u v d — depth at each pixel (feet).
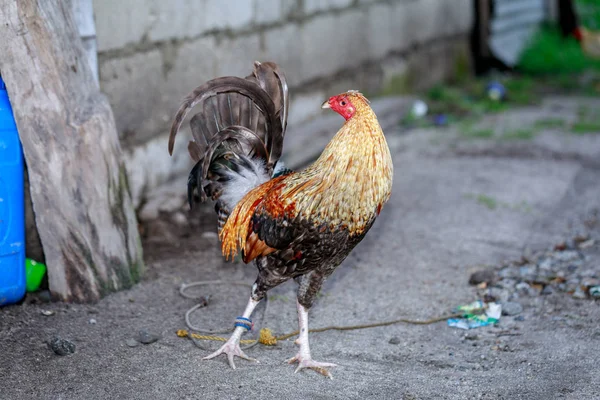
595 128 31.14
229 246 12.94
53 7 14.28
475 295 16.63
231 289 16.47
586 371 12.84
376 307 15.90
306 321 13.01
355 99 11.68
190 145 13.51
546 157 27.55
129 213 15.96
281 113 13.26
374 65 33.17
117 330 14.05
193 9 21.27
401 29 34.83
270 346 13.94
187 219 19.76
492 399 11.99
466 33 40.88
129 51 19.08
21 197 14.10
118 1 18.39
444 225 20.97
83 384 12.01
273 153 13.35
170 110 20.93
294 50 27.22
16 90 13.58
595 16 54.08
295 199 11.58
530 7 46.19
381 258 18.66
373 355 13.73
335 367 13.08
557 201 23.13
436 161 27.04
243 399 11.77
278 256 12.12
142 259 16.62
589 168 26.43
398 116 31.63
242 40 24.00
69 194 14.48
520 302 16.17
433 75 38.24
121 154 15.61
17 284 14.34
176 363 12.92
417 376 12.85
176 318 14.83
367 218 11.75
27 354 12.85
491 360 13.53
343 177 11.38
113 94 18.69
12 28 13.37
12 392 11.66
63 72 14.29
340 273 17.70
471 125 31.86
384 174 11.62
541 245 19.69
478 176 25.34
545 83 40.86
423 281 17.37
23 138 13.88
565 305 15.92
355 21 31.09
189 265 17.53
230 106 13.43
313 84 29.07
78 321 14.26
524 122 32.48
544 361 13.33
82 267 14.93
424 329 14.98
